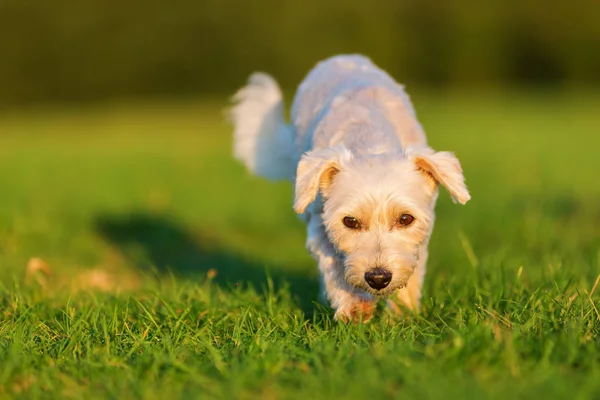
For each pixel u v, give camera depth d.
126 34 48.44
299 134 7.09
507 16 52.34
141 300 6.27
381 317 5.56
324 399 3.83
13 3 46.28
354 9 50.16
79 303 6.34
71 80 47.84
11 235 10.23
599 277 5.65
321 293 6.25
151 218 12.30
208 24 49.22
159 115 36.16
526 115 30.06
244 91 8.73
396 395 3.79
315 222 5.94
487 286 6.16
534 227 9.93
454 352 4.19
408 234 5.45
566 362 4.17
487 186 14.08
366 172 5.45
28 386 4.34
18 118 39.56
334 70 7.27
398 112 6.55
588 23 51.84
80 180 16.41
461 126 25.64
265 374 4.18
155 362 4.39
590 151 19.27
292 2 49.75
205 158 20.02
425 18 51.84
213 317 5.70
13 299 6.35
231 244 11.12
